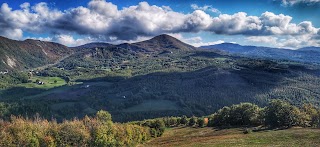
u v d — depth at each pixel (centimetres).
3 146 7112
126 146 9325
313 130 7381
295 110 9956
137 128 10688
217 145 6831
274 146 5525
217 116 14000
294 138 6341
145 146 9606
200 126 14912
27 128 7794
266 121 10475
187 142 8856
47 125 8481
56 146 7906
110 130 8962
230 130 10788
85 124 9300
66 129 8325
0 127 7675
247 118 12350
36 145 7425
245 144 6384
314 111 10344
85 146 8325
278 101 10394
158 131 12925
